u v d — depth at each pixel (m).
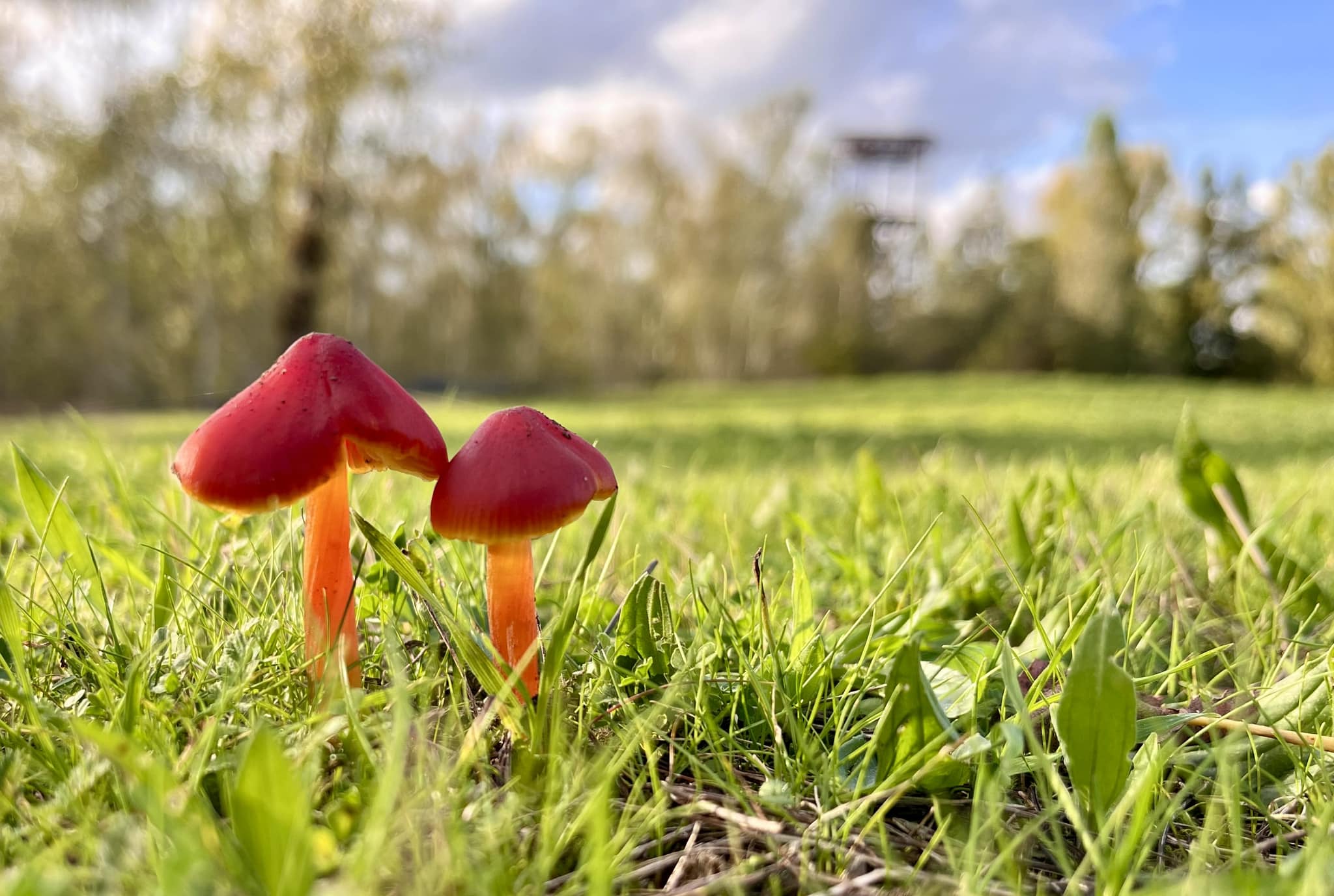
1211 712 0.16
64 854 0.12
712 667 0.17
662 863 0.13
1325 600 0.21
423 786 0.12
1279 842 0.13
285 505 0.14
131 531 0.26
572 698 0.16
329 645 0.15
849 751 0.15
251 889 0.10
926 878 0.12
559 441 0.15
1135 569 0.19
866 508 0.32
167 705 0.14
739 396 3.29
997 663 0.17
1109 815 0.13
